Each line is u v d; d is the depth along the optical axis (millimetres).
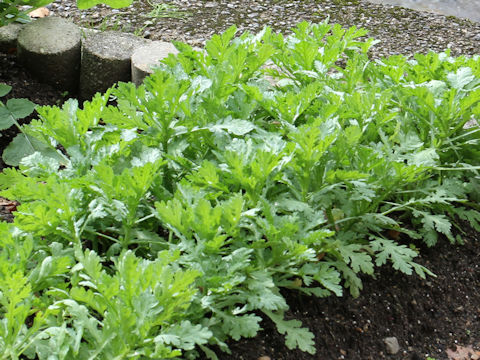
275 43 3471
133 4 5230
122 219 2285
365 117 2867
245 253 2107
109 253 2361
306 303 2559
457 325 2738
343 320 2557
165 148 2609
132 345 1854
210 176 2324
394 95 3242
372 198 2791
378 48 5008
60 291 1973
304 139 2379
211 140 2666
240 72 2938
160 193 2434
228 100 2834
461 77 3102
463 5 6051
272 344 2320
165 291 1871
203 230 2125
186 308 1952
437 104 2971
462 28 5543
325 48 3426
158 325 1983
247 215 2148
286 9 5465
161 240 2373
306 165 2438
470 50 5152
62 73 4000
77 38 4035
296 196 2523
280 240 2215
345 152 2580
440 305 2797
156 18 5059
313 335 2225
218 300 2195
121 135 2529
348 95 2932
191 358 2092
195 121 2602
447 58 3465
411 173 2660
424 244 3031
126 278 1856
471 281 2939
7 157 3293
